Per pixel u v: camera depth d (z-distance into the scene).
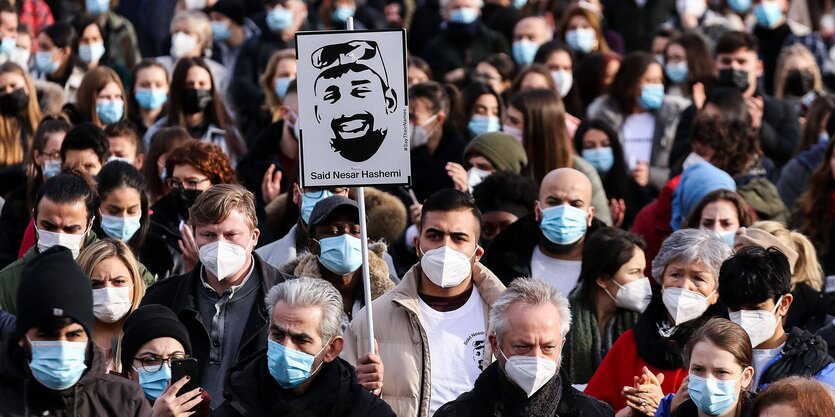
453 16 39.16
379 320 20.22
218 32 40.28
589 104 34.34
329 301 18.17
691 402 18.84
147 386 19.14
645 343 20.80
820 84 37.44
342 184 19.58
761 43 42.09
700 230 21.16
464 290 20.55
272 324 18.06
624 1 42.69
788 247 22.73
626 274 22.39
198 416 18.59
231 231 20.34
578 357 22.28
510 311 17.94
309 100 19.58
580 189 23.56
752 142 27.62
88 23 36.84
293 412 17.86
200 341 20.47
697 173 25.84
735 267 20.11
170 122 31.66
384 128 19.59
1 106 30.88
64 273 16.92
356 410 18.00
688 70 33.94
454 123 30.33
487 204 24.59
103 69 31.33
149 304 20.34
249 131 33.56
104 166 23.45
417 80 33.50
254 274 20.84
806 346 19.66
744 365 18.38
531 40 37.81
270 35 38.44
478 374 20.25
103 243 20.94
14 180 29.53
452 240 20.22
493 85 32.28
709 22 42.22
